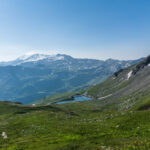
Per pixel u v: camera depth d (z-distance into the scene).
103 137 25.53
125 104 140.88
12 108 109.19
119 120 37.25
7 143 30.80
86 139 25.27
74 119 54.75
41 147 24.20
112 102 183.12
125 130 29.09
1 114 93.19
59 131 33.94
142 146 17.77
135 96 150.25
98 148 19.23
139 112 40.88
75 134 29.52
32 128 42.22
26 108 114.81
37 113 72.25
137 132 26.53
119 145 19.59
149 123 30.64
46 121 50.12
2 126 51.44
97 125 35.59
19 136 36.25
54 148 22.53
